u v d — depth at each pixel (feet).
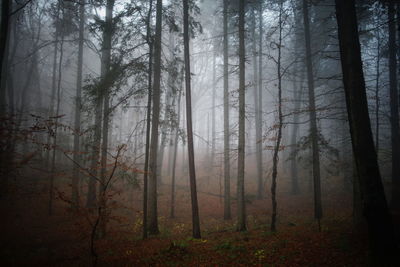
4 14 23.73
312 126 42.93
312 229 30.55
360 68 19.49
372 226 18.16
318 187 40.75
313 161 41.60
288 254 22.25
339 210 45.11
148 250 26.61
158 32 36.45
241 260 21.90
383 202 18.04
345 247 22.11
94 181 43.68
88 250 28.40
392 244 17.53
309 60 45.24
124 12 31.91
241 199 36.04
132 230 37.60
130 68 32.19
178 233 36.14
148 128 31.09
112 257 25.45
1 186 23.94
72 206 21.67
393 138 45.50
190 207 52.11
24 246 30.17
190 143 32.24
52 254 27.61
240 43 39.09
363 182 18.61
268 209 50.39
